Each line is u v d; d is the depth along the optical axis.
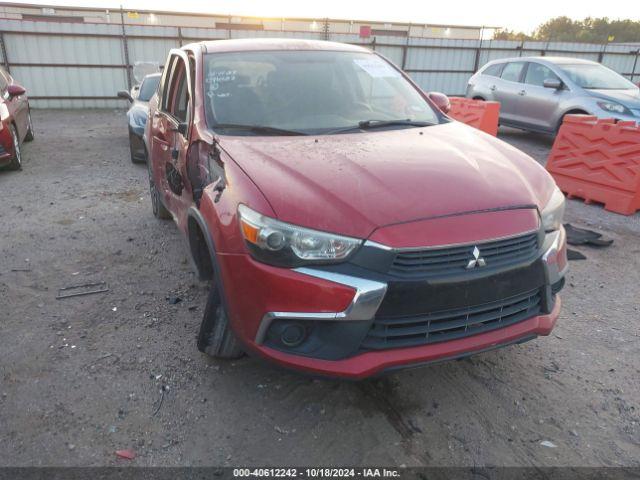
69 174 7.82
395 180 2.55
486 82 11.56
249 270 2.39
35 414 2.69
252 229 2.37
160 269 4.42
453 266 2.30
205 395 2.85
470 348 2.40
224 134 3.21
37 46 16.17
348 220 2.29
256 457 2.45
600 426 2.69
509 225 2.43
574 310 3.89
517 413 2.77
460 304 2.33
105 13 26.31
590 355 3.31
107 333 3.43
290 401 2.82
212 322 2.86
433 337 2.37
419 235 2.26
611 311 3.89
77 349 3.25
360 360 2.30
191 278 4.25
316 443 2.54
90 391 2.87
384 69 4.14
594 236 5.38
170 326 3.52
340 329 2.27
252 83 3.63
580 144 6.65
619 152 6.18
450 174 2.66
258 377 3.00
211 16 26.25
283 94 3.59
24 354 3.19
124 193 6.78
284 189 2.46
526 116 10.49
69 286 4.10
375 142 3.11
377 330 2.30
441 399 2.87
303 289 2.26
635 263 4.81
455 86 20.16
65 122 13.65
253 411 2.74
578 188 6.75
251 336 2.46
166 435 2.57
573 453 2.51
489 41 19.72
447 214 2.36
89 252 4.78
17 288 4.05
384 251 2.23
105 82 17.16
